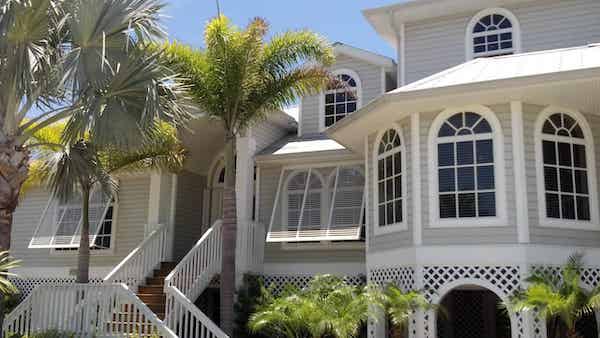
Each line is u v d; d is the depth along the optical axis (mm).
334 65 18906
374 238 13047
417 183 11758
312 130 18734
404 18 17297
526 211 10883
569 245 11039
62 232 18766
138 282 15109
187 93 12945
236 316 14789
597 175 11586
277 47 13398
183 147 16391
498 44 16391
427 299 11203
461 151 11562
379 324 12156
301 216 16266
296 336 10984
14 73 9773
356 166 16312
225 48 12953
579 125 11695
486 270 10930
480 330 15172
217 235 15172
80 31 10352
